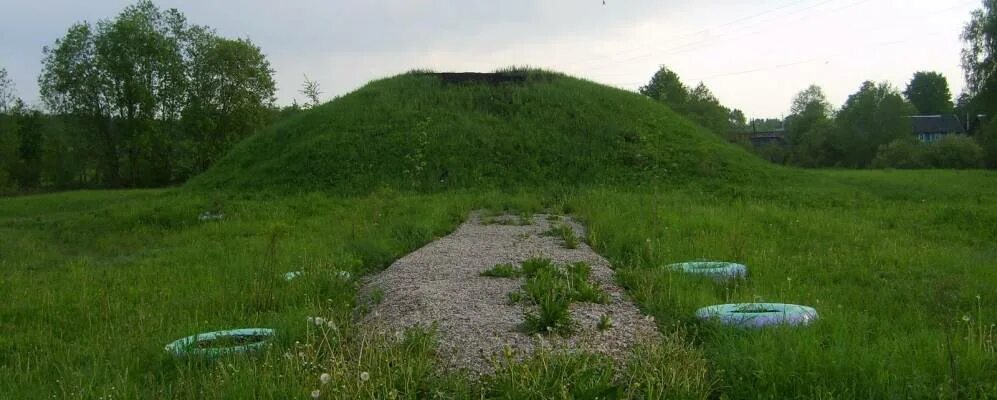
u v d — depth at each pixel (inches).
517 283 239.1
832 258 289.0
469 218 456.8
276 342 171.5
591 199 506.3
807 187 600.1
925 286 239.0
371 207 493.7
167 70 1327.5
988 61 1227.9
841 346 151.8
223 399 136.0
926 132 2091.5
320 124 730.2
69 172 1517.0
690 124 780.6
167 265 319.9
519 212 481.1
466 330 180.4
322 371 145.0
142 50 1289.4
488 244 334.6
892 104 1608.0
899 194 582.6
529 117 715.4
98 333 200.4
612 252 304.0
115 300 242.8
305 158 659.4
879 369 137.7
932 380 136.9
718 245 306.8
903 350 154.3
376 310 214.7
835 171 884.6
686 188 587.8
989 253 317.1
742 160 669.9
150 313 216.8
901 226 403.9
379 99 754.2
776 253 297.4
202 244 386.3
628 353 161.6
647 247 294.5
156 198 649.6
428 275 258.8
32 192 1348.4
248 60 1375.5
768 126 3004.4
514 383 134.6
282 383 139.3
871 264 281.4
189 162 1348.4
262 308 224.1
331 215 480.4
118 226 493.4
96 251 408.2
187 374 156.3
